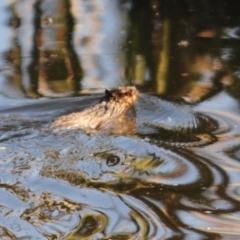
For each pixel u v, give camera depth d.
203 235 19.41
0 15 43.81
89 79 32.84
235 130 26.56
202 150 24.78
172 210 20.70
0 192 21.39
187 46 37.31
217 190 21.98
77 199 21.12
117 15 43.16
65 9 44.91
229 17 41.69
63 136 25.62
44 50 37.53
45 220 19.83
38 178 22.33
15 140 25.14
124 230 19.44
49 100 29.91
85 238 18.91
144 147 24.83
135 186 22.11
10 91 31.36
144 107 28.67
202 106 29.03
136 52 36.75
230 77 32.47
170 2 44.91
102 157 23.98
